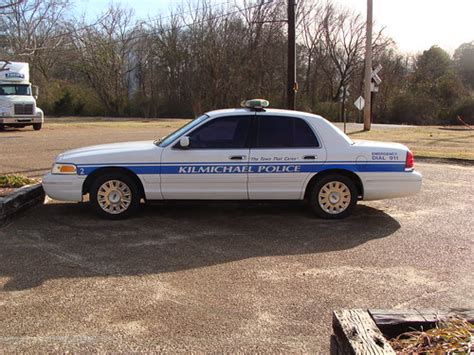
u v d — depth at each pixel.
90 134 23.75
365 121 26.91
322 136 6.89
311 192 6.96
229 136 6.84
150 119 46.03
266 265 5.07
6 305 4.05
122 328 3.68
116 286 4.48
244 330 3.66
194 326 3.72
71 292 4.33
